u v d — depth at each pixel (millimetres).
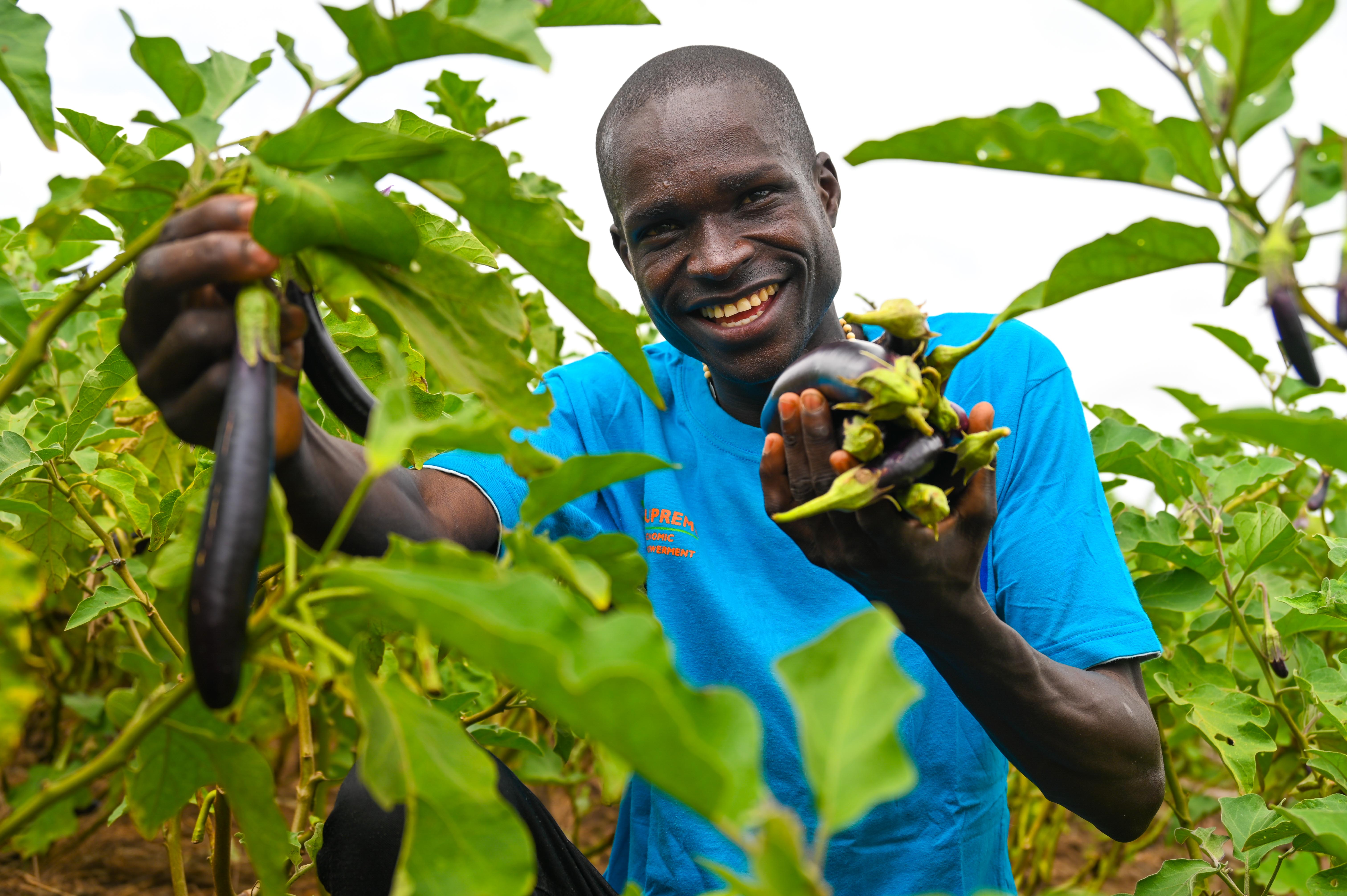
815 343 1855
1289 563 2447
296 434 1062
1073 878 3027
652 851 1794
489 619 588
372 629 1421
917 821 1705
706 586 1816
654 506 1872
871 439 1046
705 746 568
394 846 1396
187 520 989
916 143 894
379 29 847
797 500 1181
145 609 1643
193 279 882
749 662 1760
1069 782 1428
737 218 1624
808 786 1721
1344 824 944
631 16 1012
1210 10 862
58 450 1669
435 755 774
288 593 758
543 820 1504
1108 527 1705
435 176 940
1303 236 796
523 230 970
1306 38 743
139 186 963
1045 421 1770
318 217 876
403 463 1860
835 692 624
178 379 945
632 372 1064
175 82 1021
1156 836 2801
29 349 876
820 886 548
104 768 779
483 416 870
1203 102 830
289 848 950
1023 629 1639
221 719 897
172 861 1961
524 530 883
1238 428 723
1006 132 859
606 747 635
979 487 1151
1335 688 1726
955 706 1745
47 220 930
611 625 644
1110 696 1417
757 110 1638
